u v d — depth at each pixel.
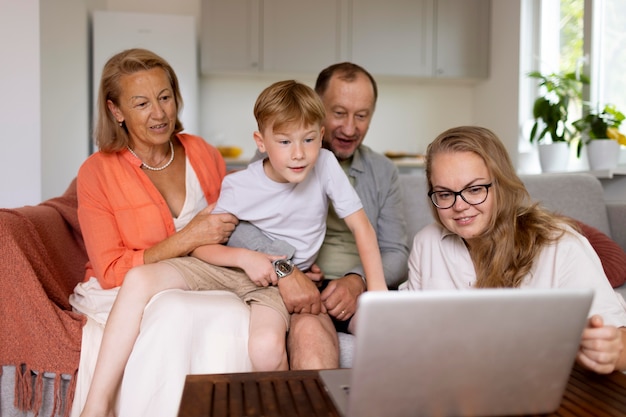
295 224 1.56
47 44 3.29
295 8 4.34
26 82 3.16
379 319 0.68
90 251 1.61
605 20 3.31
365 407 0.73
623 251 2.11
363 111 1.81
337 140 1.83
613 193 2.87
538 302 0.71
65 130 3.61
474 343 0.72
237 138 4.67
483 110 4.70
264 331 1.32
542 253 1.24
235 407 0.78
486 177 1.21
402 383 0.72
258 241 1.54
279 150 1.41
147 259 1.57
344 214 1.54
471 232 1.24
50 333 1.43
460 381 0.74
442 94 4.91
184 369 1.27
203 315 1.32
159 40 4.05
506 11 4.27
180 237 1.56
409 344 0.70
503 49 4.34
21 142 3.17
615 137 2.92
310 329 1.35
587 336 0.90
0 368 1.44
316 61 4.39
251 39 4.30
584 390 0.88
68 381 1.45
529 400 0.78
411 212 2.12
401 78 4.58
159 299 1.33
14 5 3.14
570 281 1.18
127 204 1.67
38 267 1.52
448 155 1.22
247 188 1.56
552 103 3.35
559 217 1.33
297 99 1.39
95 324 1.48
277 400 0.81
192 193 1.78
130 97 1.66
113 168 1.70
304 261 1.59
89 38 4.05
